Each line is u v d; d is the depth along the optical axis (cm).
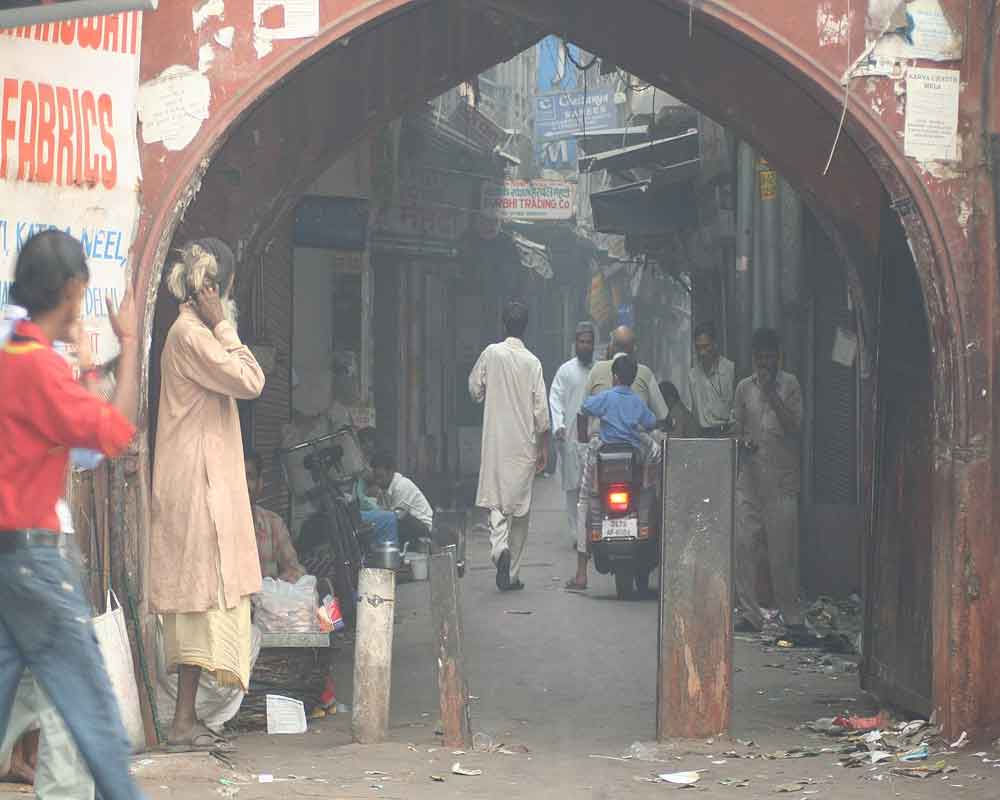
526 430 2605
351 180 3031
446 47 2016
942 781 1220
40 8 995
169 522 1261
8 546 783
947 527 1388
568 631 2158
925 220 1394
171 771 1161
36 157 1118
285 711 1501
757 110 1803
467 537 3606
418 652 2045
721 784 1216
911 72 1402
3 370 793
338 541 2258
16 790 1019
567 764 1312
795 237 2642
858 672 1844
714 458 1409
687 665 1405
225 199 1959
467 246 5259
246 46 1321
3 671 792
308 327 3156
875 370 1639
